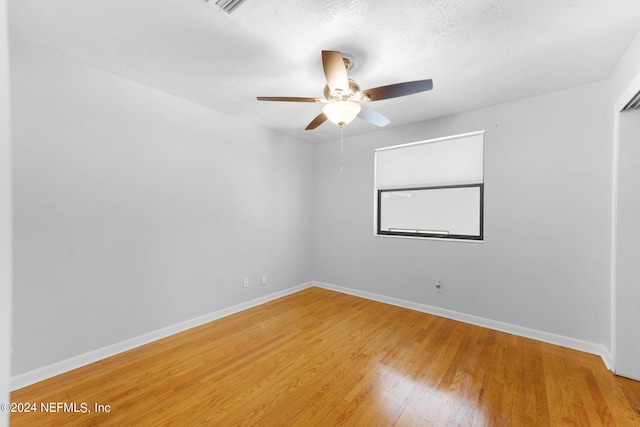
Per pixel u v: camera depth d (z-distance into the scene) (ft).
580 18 5.28
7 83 1.03
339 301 11.94
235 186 10.57
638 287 6.42
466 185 10.05
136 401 5.73
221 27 5.67
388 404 5.69
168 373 6.68
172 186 8.73
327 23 5.49
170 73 7.44
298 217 13.43
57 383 6.28
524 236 8.71
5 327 1.03
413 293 11.00
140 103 8.00
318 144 14.20
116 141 7.55
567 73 7.26
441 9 5.11
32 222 6.32
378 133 12.05
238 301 10.71
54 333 6.59
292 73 7.39
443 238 10.46
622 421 5.24
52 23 5.59
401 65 6.91
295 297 12.48
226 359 7.30
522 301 8.73
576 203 7.95
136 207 7.95
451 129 10.08
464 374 6.69
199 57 6.72
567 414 5.42
